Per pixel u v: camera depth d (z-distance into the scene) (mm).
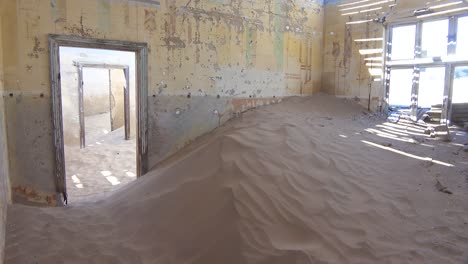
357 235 3514
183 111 6793
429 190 4492
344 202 4125
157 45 6285
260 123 6664
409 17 7957
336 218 3779
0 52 4527
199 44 6934
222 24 7332
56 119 5164
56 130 5172
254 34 8062
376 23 8711
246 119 7461
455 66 7250
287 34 8961
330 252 3230
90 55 10328
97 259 3367
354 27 9258
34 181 5047
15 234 3705
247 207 3689
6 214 3980
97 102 13742
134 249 3535
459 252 3178
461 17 7059
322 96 9875
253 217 3578
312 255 3131
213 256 3248
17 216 4086
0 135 3822
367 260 3137
